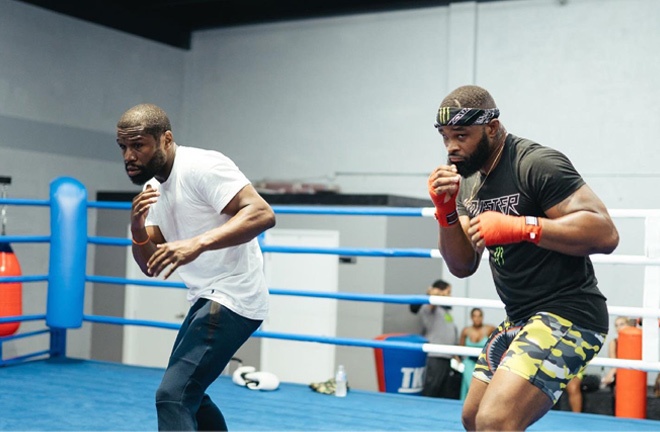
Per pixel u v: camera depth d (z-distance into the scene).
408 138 8.46
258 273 2.38
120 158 8.98
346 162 8.79
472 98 2.02
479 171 2.14
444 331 7.18
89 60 8.55
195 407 2.23
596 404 6.18
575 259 2.07
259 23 9.30
